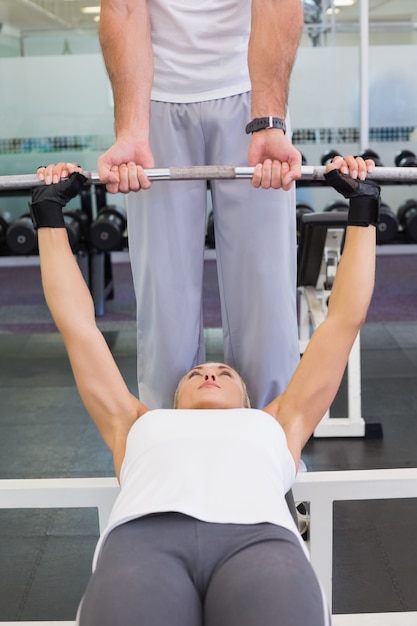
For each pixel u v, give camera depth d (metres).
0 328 4.75
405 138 6.35
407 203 4.67
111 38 1.70
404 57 6.23
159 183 1.87
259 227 1.88
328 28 6.16
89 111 6.26
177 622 1.10
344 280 1.63
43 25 6.18
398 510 2.37
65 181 1.61
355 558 2.12
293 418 1.64
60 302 1.63
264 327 1.95
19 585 2.03
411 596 1.94
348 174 1.60
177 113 1.85
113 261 6.89
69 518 2.38
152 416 1.52
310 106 6.27
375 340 4.25
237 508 1.28
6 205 6.45
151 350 2.01
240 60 1.82
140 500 1.30
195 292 1.98
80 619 1.10
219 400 1.71
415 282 5.74
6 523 2.36
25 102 6.25
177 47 1.80
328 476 1.58
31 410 3.33
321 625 1.09
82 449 2.89
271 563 1.15
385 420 3.13
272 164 1.59
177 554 1.21
